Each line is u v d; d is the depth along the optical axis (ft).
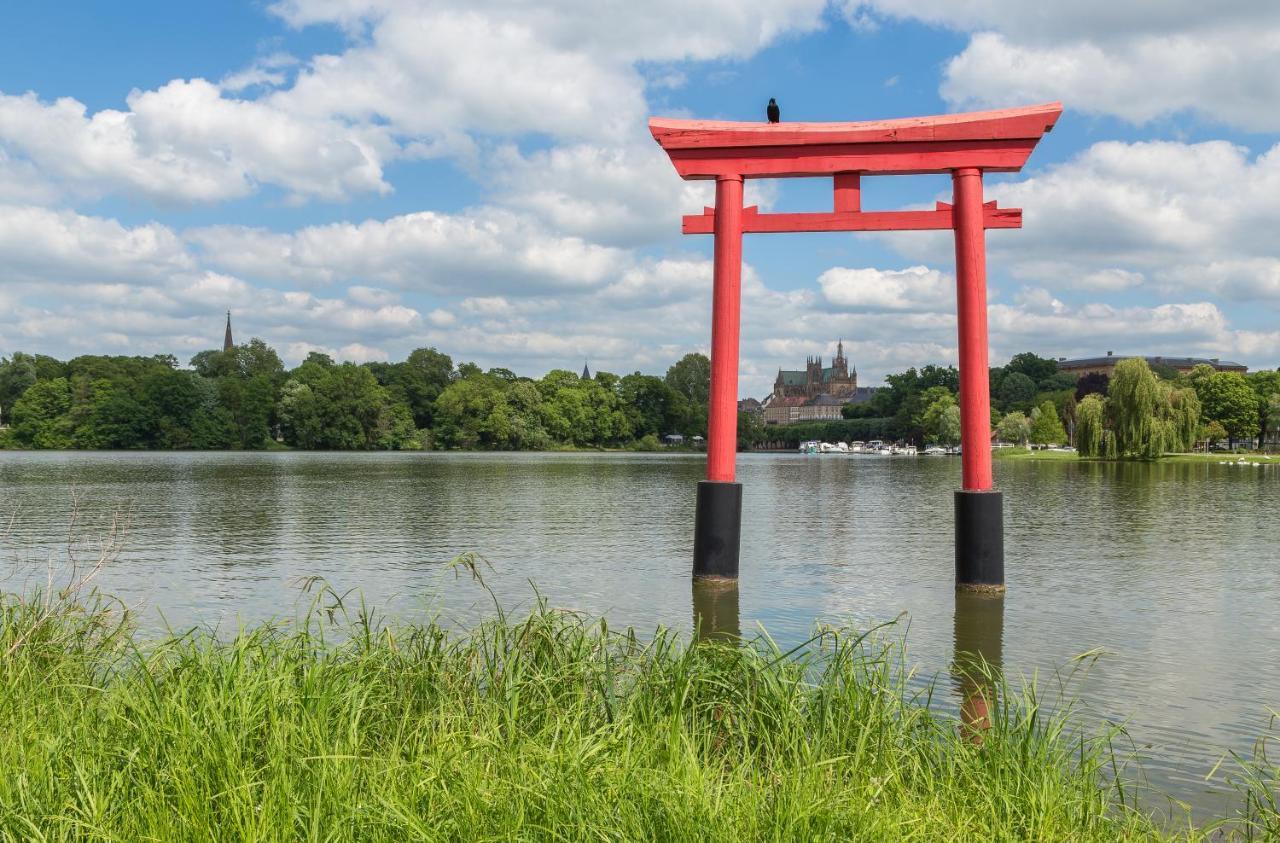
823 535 80.07
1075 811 17.48
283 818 13.75
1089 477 178.60
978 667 33.40
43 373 437.17
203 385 425.28
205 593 48.01
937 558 64.23
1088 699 29.60
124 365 448.24
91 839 13.56
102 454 345.51
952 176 50.16
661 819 14.42
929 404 525.75
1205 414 343.26
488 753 17.10
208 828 13.52
